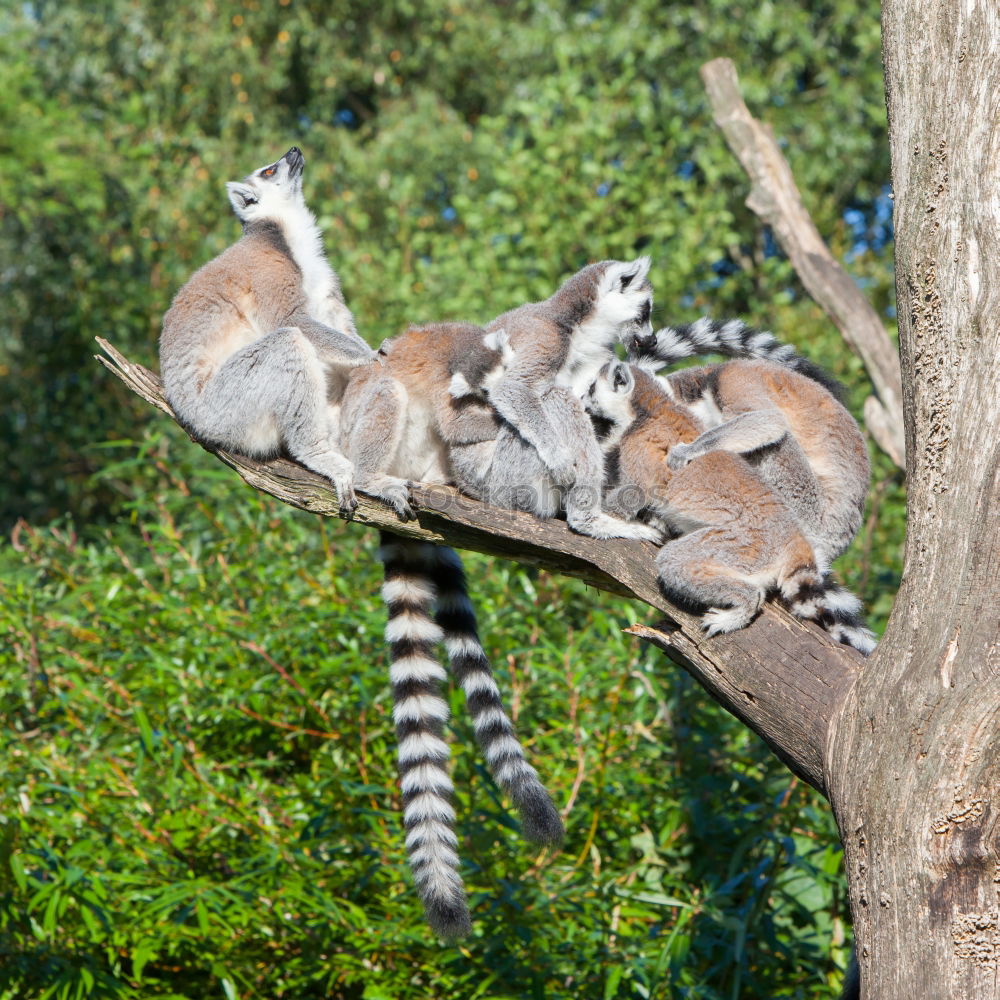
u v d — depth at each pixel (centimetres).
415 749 656
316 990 749
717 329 816
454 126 2325
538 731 842
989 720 396
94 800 780
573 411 633
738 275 1869
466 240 1695
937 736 403
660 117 2175
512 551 578
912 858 403
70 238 1905
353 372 702
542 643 906
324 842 754
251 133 2434
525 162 1725
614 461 636
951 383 429
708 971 724
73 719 873
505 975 695
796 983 745
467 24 2611
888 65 475
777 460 685
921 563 425
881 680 427
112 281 1778
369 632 870
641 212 1686
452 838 631
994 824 395
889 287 1934
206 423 707
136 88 2580
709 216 1717
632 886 755
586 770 795
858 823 422
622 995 691
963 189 433
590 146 1739
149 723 836
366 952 720
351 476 638
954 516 417
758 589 511
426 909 607
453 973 700
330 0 2639
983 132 431
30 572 1121
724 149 2061
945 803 399
